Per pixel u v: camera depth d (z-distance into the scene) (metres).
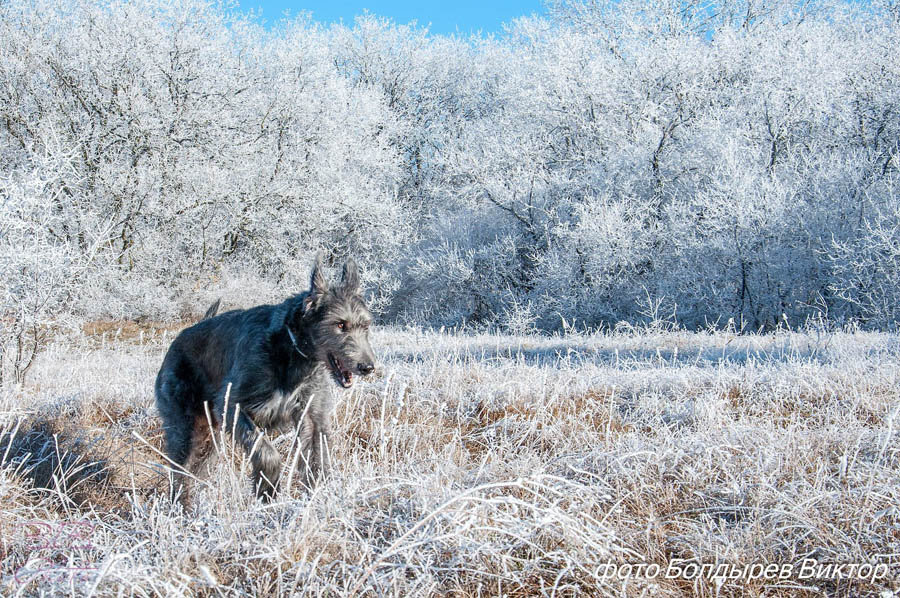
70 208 18.06
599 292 20.97
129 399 7.12
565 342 13.44
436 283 25.22
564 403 6.49
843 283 17.23
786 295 18.48
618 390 6.91
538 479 3.39
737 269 19.12
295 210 23.62
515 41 31.62
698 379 7.03
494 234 25.69
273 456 4.16
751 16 27.56
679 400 6.28
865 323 16.89
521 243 24.78
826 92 20.59
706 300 19.53
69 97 21.03
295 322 4.49
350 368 4.57
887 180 18.27
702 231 19.31
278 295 22.34
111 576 2.86
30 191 8.58
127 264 20.61
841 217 18.36
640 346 11.92
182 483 4.50
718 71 22.92
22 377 8.37
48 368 9.58
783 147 21.44
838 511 3.56
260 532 3.37
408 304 26.56
